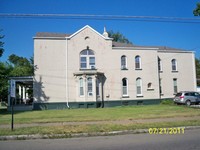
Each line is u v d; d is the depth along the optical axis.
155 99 32.75
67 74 29.53
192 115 17.95
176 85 34.94
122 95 31.36
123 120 15.72
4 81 26.28
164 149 8.23
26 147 9.12
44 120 16.12
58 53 29.53
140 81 32.50
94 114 19.91
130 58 32.22
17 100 37.22
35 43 29.11
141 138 10.62
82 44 30.38
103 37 31.27
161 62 34.44
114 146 8.97
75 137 11.27
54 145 9.43
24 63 53.09
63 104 29.02
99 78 30.23
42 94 28.67
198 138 10.30
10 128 12.87
